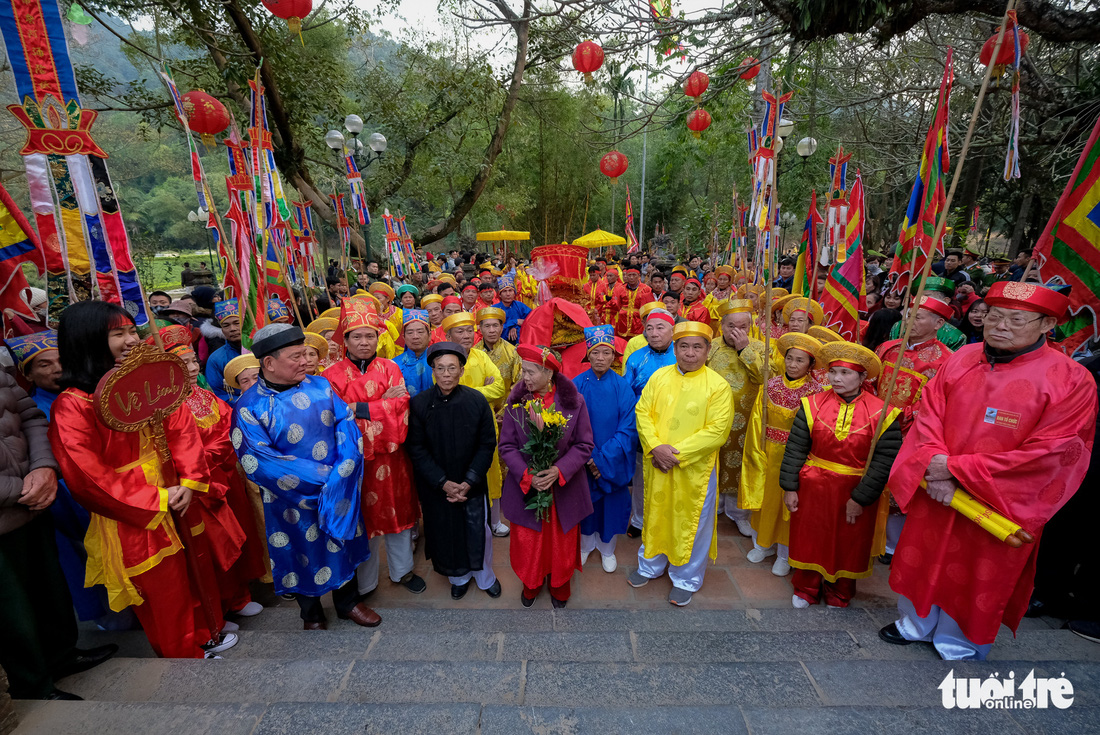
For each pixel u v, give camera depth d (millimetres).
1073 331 3107
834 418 3303
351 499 3094
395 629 3309
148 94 11016
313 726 2008
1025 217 17719
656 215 35812
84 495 2432
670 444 3496
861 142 14008
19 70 2812
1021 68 7094
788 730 1990
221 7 10297
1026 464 2418
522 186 23734
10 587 2270
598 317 9617
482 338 5355
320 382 3195
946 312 4059
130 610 3197
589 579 3986
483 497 3588
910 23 4934
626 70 9750
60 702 2143
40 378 2820
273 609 3678
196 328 5941
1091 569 3080
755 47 7910
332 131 10609
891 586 2922
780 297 5645
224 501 3180
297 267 6984
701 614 3418
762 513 3990
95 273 3094
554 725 2002
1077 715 2105
